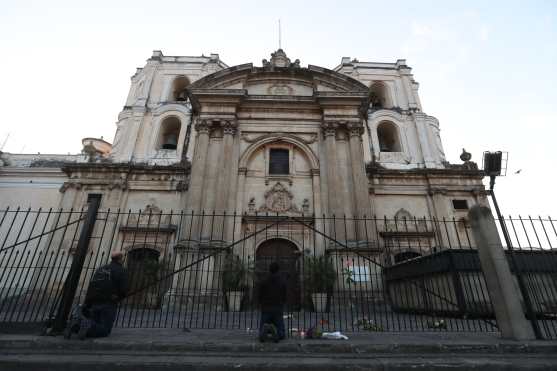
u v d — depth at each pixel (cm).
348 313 1301
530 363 516
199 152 1842
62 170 2216
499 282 690
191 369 486
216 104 1995
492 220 747
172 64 2895
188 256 1506
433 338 657
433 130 2680
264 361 509
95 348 568
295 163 1941
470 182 2277
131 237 1980
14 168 2294
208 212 1673
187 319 1027
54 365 492
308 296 1423
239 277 1403
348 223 1688
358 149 1886
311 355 550
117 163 2211
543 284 1040
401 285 1438
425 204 2228
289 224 1744
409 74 2908
